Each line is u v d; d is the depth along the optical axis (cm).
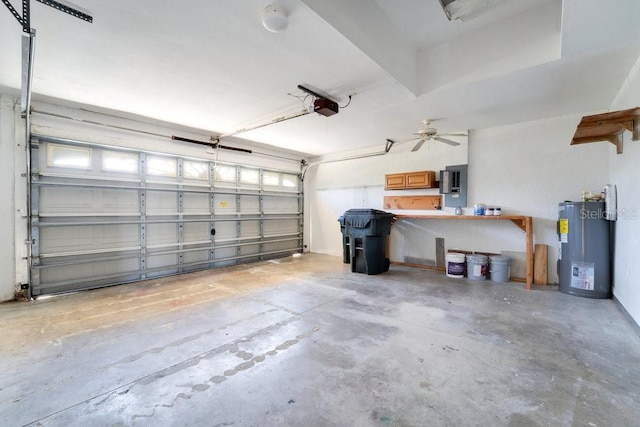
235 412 160
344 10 218
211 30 212
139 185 458
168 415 158
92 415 158
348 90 318
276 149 665
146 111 400
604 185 383
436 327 272
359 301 351
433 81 314
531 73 276
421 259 560
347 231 526
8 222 349
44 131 369
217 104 369
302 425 150
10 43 230
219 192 568
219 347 235
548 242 425
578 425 148
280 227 695
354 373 197
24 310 321
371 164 638
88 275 410
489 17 271
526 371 197
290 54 245
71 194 394
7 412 160
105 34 217
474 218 451
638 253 260
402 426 149
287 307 330
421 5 250
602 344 235
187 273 509
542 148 428
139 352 227
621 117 257
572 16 195
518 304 336
